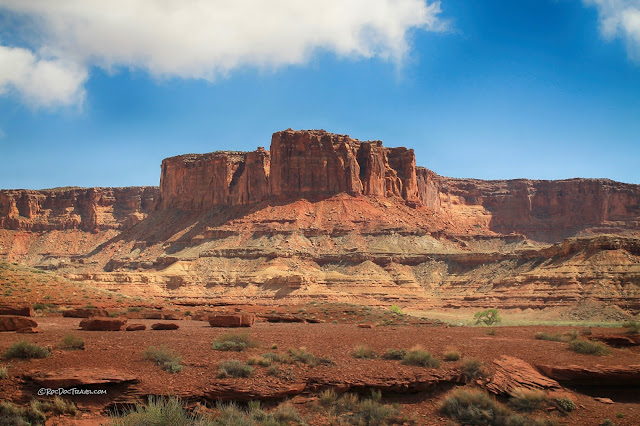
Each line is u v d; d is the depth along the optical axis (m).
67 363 29.84
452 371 33.09
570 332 45.81
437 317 134.00
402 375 32.03
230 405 27.97
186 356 32.84
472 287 172.50
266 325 50.28
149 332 39.78
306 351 34.97
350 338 40.22
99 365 30.00
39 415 25.66
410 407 30.41
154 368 30.55
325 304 88.06
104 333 38.31
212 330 42.72
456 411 29.80
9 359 29.69
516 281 154.25
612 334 45.53
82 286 79.88
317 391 30.66
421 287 181.38
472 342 39.94
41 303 57.25
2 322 37.25
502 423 29.00
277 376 31.09
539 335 44.09
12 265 82.19
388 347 37.28
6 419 24.97
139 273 175.38
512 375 32.78
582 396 31.88
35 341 33.47
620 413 30.00
